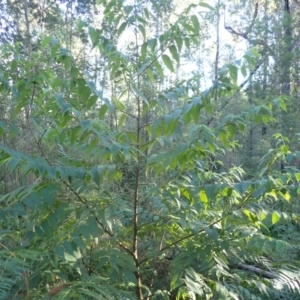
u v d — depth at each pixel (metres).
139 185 2.53
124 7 2.36
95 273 2.36
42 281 2.21
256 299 2.47
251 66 2.11
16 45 2.60
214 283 2.43
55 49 2.10
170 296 2.76
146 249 2.64
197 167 2.51
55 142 2.47
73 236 1.96
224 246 2.19
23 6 9.07
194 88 2.40
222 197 2.39
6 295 1.76
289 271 2.67
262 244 2.20
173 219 2.35
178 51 2.36
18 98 2.18
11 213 1.86
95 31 2.37
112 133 2.21
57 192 2.27
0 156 1.99
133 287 2.60
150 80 2.46
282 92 10.04
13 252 1.85
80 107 2.28
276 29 10.27
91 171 1.95
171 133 2.07
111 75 2.38
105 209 2.19
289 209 4.54
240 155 8.65
